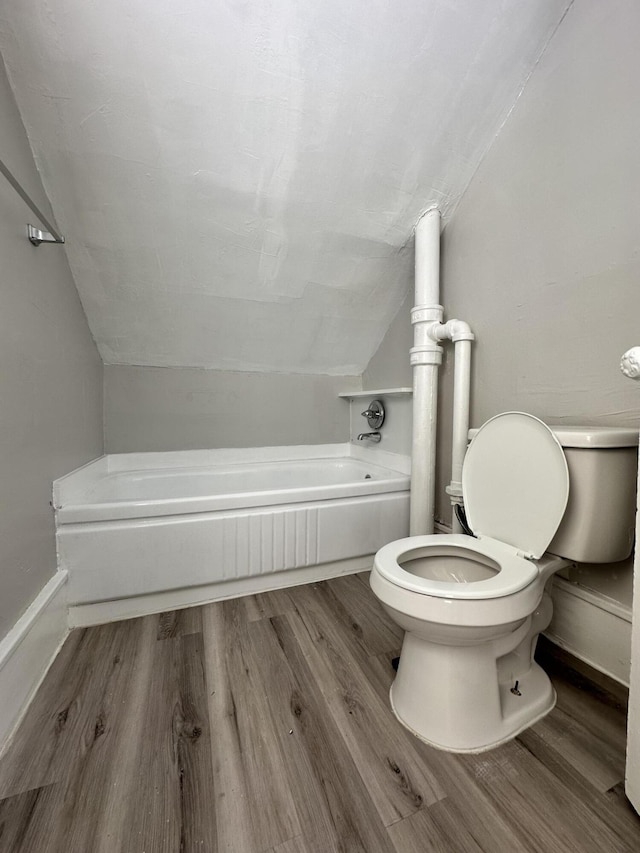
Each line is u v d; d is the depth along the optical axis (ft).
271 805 2.64
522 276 4.80
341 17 3.80
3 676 3.14
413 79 4.41
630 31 3.61
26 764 2.91
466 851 2.37
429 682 3.23
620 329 3.81
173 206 5.08
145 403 7.34
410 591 3.07
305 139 4.69
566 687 3.78
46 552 4.30
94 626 4.77
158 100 4.10
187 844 2.40
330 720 3.34
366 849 2.38
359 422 8.86
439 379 6.28
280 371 8.34
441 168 5.31
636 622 2.57
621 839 2.44
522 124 4.74
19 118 3.92
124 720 3.32
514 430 3.92
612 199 3.82
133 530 4.90
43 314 4.33
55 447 4.67
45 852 2.35
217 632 4.63
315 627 4.73
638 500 2.56
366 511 6.26
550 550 3.67
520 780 2.83
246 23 3.69
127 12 3.49
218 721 3.31
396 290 7.20
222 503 5.33
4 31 3.43
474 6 3.97
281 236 5.76
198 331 6.99
